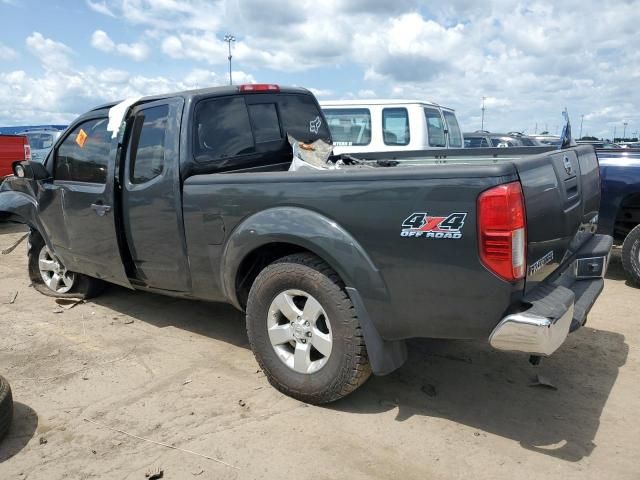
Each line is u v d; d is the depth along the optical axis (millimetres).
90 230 4727
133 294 5844
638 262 5805
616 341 4434
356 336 3160
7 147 11055
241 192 3547
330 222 3154
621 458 2885
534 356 2926
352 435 3129
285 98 4895
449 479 2738
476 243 2721
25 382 3879
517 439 3078
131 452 3023
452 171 2762
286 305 3432
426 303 2932
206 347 4438
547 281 3197
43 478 2820
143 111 4285
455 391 3635
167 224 4062
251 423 3271
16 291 6047
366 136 9039
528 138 16406
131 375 3953
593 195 3977
